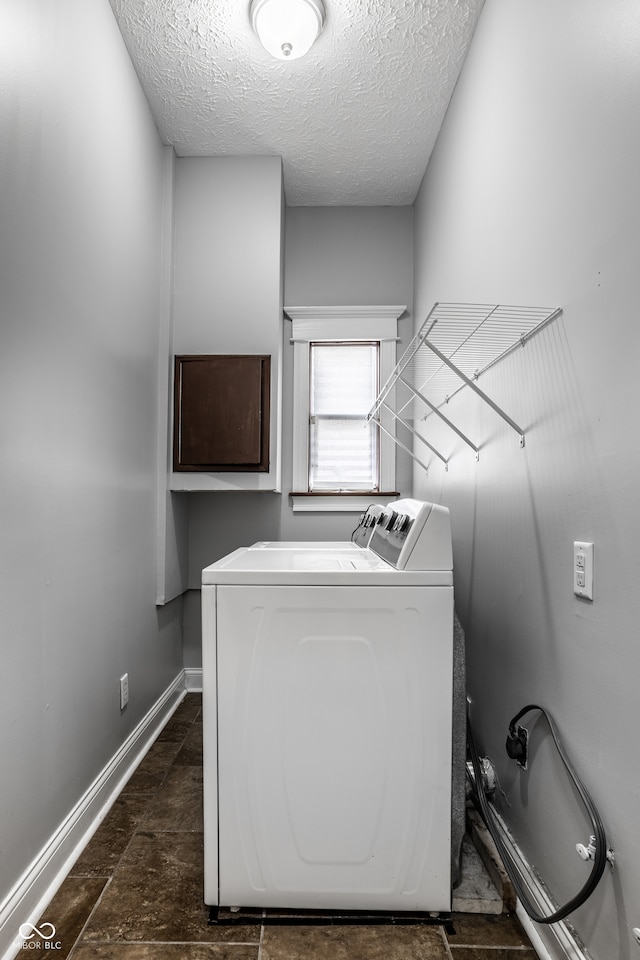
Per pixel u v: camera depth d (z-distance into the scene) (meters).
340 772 1.41
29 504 1.42
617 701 1.05
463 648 1.51
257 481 2.80
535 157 1.45
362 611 1.41
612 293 1.07
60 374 1.60
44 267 1.50
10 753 1.32
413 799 1.41
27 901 1.37
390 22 2.02
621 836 1.03
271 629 1.41
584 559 1.17
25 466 1.40
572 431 1.24
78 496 1.72
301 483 3.28
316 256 3.37
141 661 2.39
